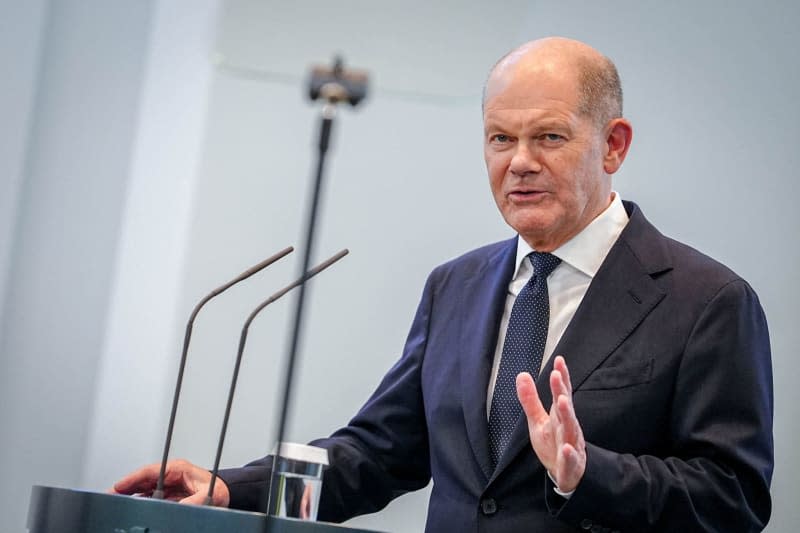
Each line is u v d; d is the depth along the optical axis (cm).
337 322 1102
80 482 1063
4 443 1057
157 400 1080
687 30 1084
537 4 1112
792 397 1005
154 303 1092
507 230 1108
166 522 438
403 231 1118
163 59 1112
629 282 575
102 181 1095
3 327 1064
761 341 562
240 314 1098
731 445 531
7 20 1063
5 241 1052
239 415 1084
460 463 573
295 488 516
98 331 1082
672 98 1075
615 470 506
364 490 633
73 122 1095
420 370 633
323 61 451
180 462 573
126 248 1092
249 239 1108
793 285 1023
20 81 1063
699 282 568
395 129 1134
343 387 1091
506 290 611
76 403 1071
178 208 1105
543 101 569
